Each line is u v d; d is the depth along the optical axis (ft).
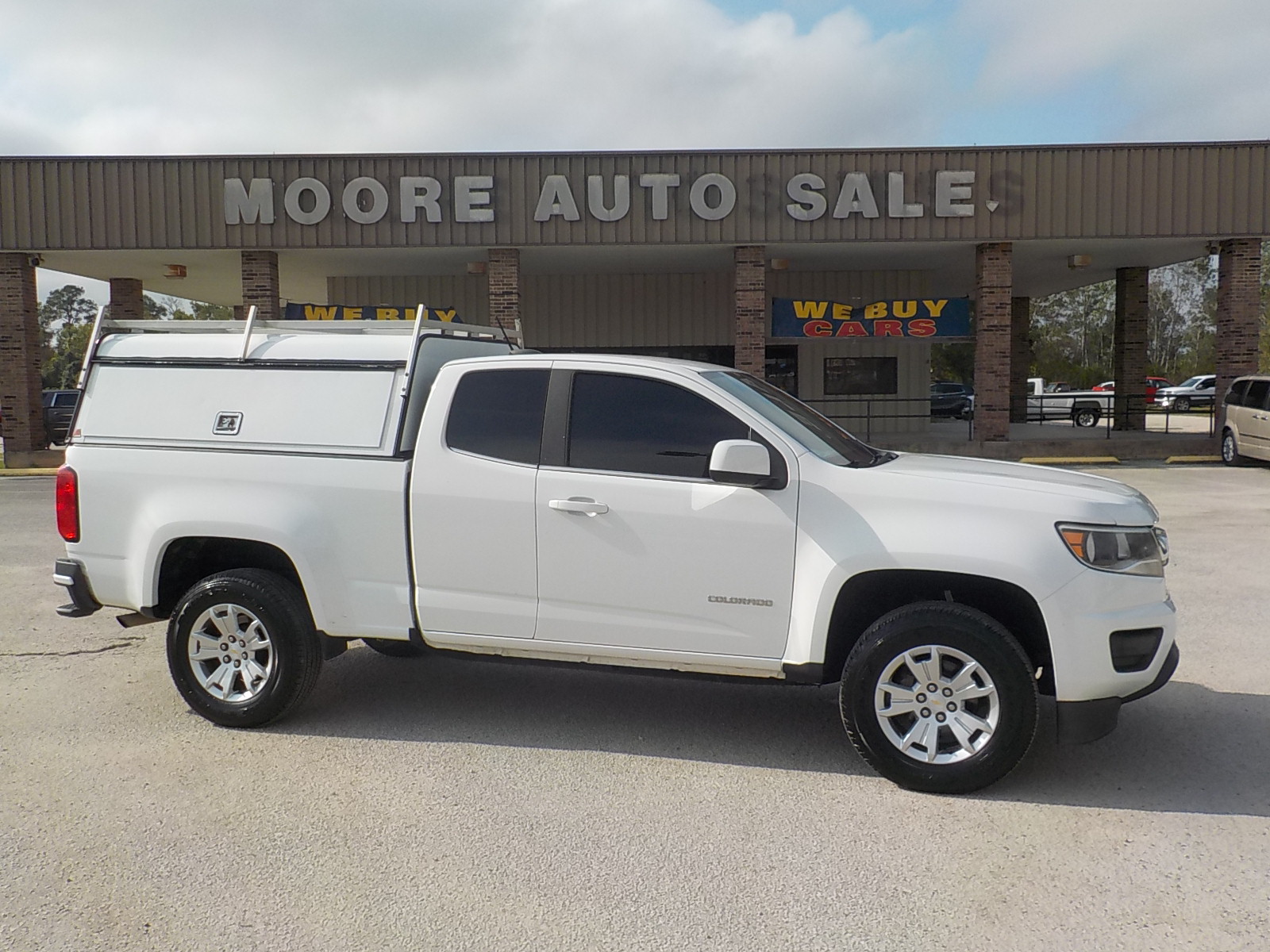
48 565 33.17
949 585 15.24
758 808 14.19
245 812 14.03
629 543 15.67
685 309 86.84
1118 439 73.05
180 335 18.54
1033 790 14.76
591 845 13.01
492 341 20.22
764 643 15.35
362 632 17.01
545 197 65.92
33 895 11.72
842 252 74.49
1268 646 22.31
